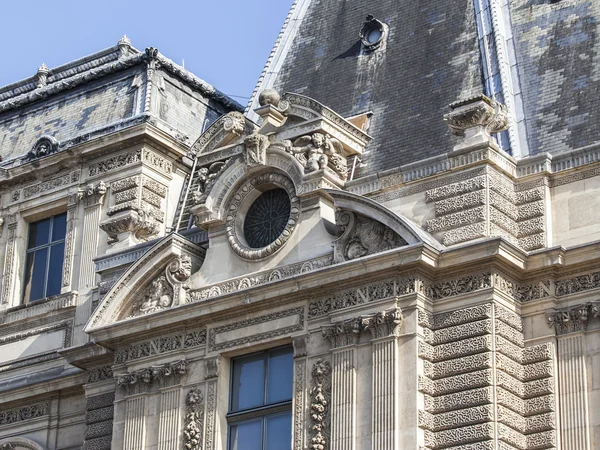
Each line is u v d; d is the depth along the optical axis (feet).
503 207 174.09
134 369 188.34
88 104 228.02
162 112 222.07
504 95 187.52
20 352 212.64
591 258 168.86
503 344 168.76
